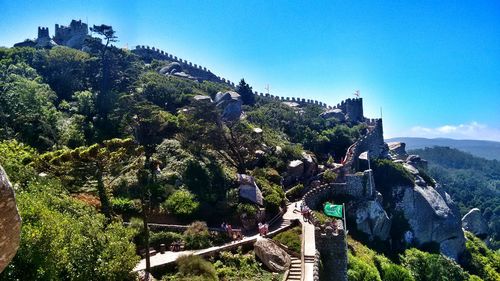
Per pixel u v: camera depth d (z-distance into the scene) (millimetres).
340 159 84312
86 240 26250
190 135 60875
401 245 71688
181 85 89438
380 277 54469
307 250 38469
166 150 57781
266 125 85875
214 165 55844
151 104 66250
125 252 27938
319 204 61938
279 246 40156
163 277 32750
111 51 95375
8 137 54125
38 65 89312
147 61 118250
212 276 32406
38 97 65438
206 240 40031
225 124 68938
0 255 8609
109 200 43531
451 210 84188
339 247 41906
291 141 85000
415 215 77375
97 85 84312
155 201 46375
